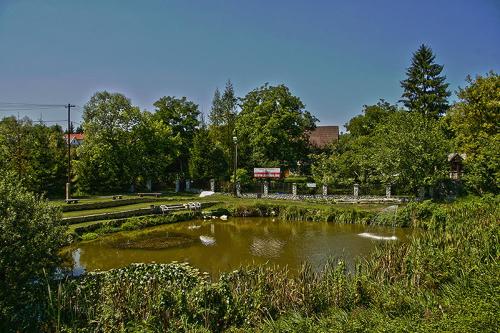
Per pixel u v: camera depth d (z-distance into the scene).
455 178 37.44
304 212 31.84
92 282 11.83
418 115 37.41
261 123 45.84
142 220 28.34
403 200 35.66
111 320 9.35
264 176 40.88
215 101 69.94
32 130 38.44
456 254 11.98
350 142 50.41
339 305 10.23
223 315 9.95
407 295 9.94
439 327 7.35
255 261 18.70
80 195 37.84
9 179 12.66
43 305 10.25
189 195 42.34
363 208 32.31
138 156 42.34
